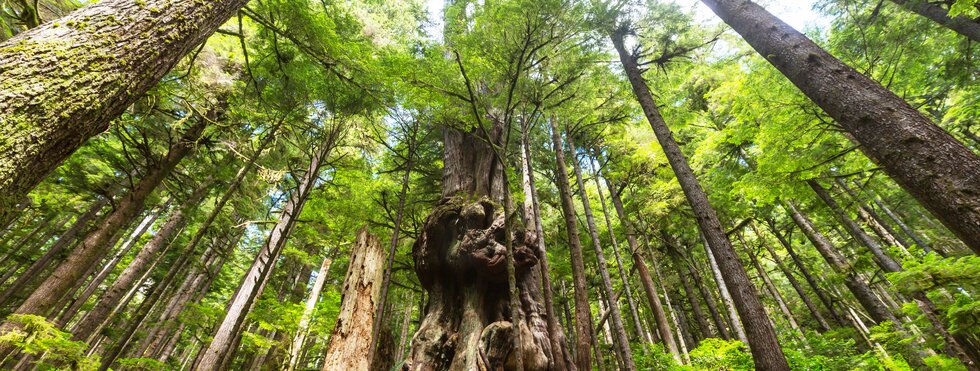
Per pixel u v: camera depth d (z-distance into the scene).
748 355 9.08
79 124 2.10
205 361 7.29
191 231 16.91
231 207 12.80
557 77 8.11
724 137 11.84
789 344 11.27
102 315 9.98
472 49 6.63
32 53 2.03
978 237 3.01
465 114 6.82
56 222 16.23
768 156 9.85
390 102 7.52
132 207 8.35
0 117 1.76
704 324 15.34
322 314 10.20
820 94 4.53
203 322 11.27
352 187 10.17
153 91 7.45
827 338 11.87
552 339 5.89
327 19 5.94
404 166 10.30
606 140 13.34
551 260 11.89
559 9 6.33
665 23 9.19
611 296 7.46
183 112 9.09
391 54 7.16
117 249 18.03
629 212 14.20
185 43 2.90
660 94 10.89
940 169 3.41
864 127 4.05
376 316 5.71
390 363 7.06
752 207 14.00
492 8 6.77
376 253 6.28
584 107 8.98
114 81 2.28
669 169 13.51
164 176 9.01
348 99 7.29
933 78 9.03
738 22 5.86
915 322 7.78
